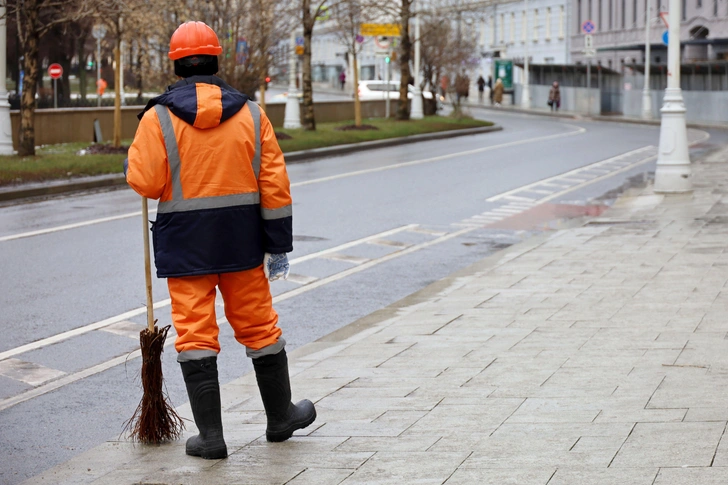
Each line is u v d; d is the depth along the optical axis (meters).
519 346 7.86
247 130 5.26
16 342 9.12
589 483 4.38
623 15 72.81
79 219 17.09
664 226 15.06
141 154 5.16
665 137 19.39
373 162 28.84
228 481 4.89
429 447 5.24
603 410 5.76
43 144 30.12
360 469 4.91
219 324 9.85
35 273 12.26
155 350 5.84
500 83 73.88
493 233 15.95
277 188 5.31
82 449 6.40
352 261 13.38
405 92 45.25
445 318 9.26
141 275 12.19
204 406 5.31
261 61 32.00
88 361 8.55
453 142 37.53
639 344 7.66
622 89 64.00
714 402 5.78
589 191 21.73
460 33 55.84
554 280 10.98
